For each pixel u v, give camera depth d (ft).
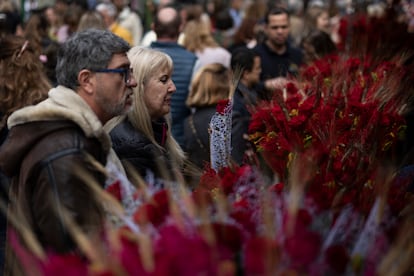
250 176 14.33
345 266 11.57
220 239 11.59
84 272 11.29
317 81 23.57
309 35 35.63
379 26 31.83
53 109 15.92
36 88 22.93
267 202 12.58
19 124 16.24
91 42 16.51
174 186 13.71
